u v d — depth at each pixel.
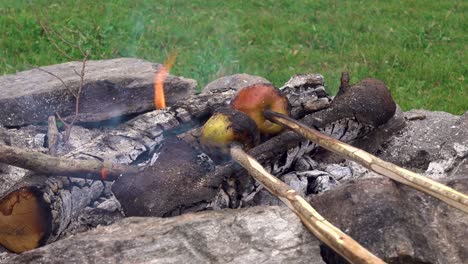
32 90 1.52
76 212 1.21
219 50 2.75
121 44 2.76
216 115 1.23
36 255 1.05
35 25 2.88
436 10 3.60
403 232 1.03
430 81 2.63
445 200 1.05
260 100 1.29
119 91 1.55
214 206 1.17
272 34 3.02
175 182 1.16
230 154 1.21
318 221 1.02
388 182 1.09
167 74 1.63
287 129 1.30
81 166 1.18
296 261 1.02
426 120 1.57
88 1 3.35
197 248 1.05
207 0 3.52
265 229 1.06
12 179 1.33
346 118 1.34
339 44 2.96
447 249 1.04
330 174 1.33
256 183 1.20
